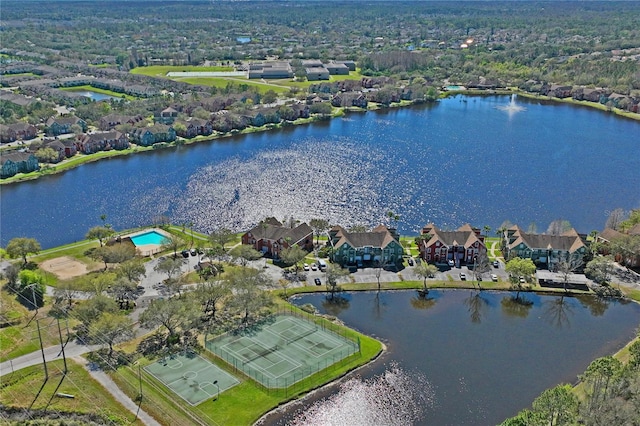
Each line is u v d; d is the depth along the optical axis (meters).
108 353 145.62
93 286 167.50
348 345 152.38
